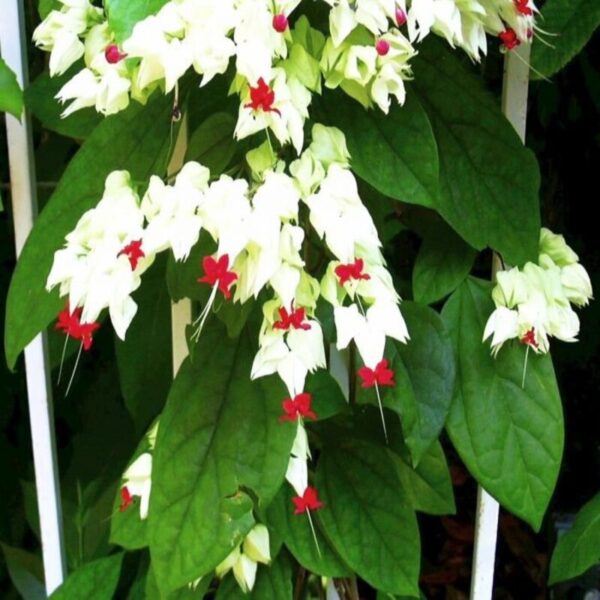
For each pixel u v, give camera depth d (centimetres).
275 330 58
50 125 70
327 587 77
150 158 63
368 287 58
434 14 56
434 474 73
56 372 97
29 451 100
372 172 61
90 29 58
